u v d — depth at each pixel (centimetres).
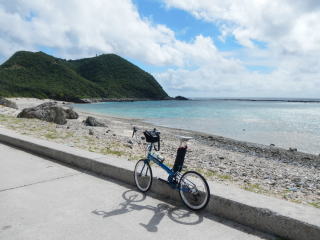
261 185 754
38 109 2052
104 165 616
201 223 403
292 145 2255
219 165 1102
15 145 907
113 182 576
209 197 427
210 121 4131
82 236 356
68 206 448
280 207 385
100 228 379
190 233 373
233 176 860
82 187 540
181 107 8919
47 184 552
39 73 14850
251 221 391
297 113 6738
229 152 1656
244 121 4219
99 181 579
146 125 3167
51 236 354
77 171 645
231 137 2619
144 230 378
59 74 15400
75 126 2061
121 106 9338
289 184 827
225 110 7388
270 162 1444
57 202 463
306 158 1675
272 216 370
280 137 2672
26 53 16238
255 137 2650
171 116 5012
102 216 416
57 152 739
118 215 421
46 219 400
